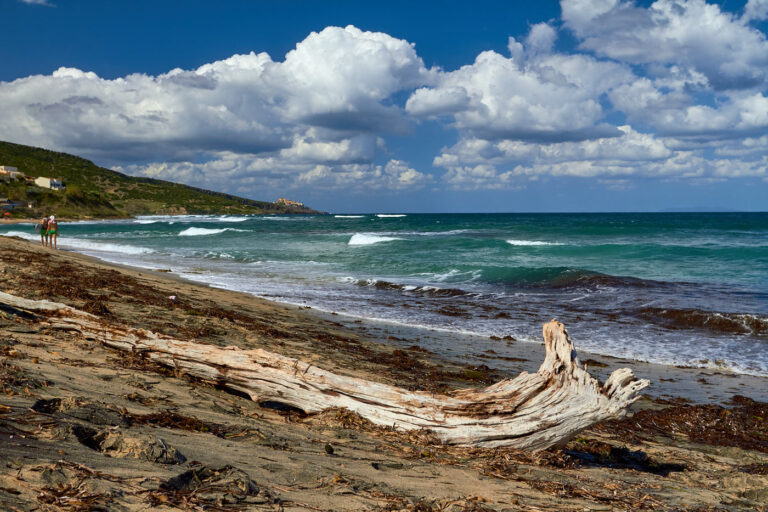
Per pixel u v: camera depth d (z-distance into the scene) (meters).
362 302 18.00
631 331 14.52
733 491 5.05
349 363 9.28
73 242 40.34
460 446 5.39
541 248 36.50
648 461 6.12
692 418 8.28
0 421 3.34
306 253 35.12
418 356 10.96
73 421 3.67
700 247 34.09
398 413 5.60
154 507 2.62
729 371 11.14
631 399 5.19
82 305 9.63
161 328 9.07
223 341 9.03
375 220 120.94
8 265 14.73
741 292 19.56
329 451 4.43
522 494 4.05
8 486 2.51
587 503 4.04
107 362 6.14
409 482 3.90
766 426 8.02
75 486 2.65
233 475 3.21
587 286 21.19
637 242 42.97
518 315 16.33
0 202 127.44
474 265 25.92
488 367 10.41
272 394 5.99
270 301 16.86
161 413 4.51
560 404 5.29
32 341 6.33
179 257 32.09
